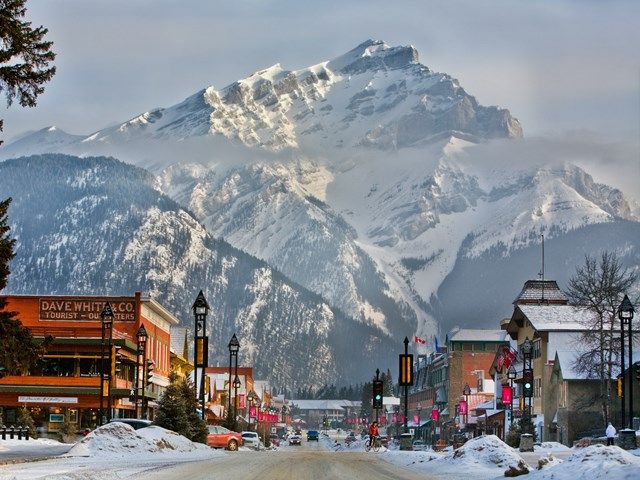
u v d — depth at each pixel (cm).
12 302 10206
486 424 12962
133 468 4456
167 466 4709
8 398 9538
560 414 10219
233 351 11600
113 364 9625
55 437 8938
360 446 15262
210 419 11994
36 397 9519
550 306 11425
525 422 9250
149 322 11044
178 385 7844
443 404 17162
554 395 10656
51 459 5031
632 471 3350
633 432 6412
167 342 12494
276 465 4994
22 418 8662
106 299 10319
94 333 9744
